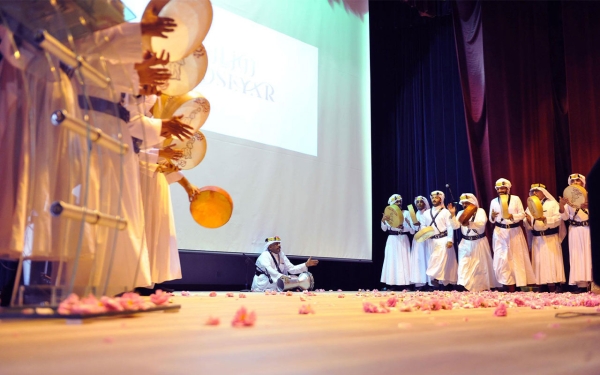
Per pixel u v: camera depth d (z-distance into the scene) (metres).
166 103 3.31
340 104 7.76
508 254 6.76
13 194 1.85
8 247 1.82
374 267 8.72
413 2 7.86
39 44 1.63
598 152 7.64
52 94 1.85
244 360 0.91
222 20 6.55
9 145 1.88
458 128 8.48
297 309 2.50
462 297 3.90
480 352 1.07
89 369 0.79
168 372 0.79
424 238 7.25
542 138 8.05
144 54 2.45
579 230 6.66
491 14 8.23
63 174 1.87
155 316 1.85
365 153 7.95
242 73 6.66
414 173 8.80
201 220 3.82
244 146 6.56
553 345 1.21
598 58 7.82
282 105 7.04
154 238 3.43
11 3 1.70
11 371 0.76
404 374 0.81
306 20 7.52
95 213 1.77
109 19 1.96
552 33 8.45
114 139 1.88
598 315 2.26
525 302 3.18
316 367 0.86
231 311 2.23
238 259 6.71
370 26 9.08
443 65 8.74
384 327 1.57
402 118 9.01
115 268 2.35
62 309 1.53
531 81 8.22
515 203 6.89
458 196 8.38
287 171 6.96
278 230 6.78
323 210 7.30
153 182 3.45
